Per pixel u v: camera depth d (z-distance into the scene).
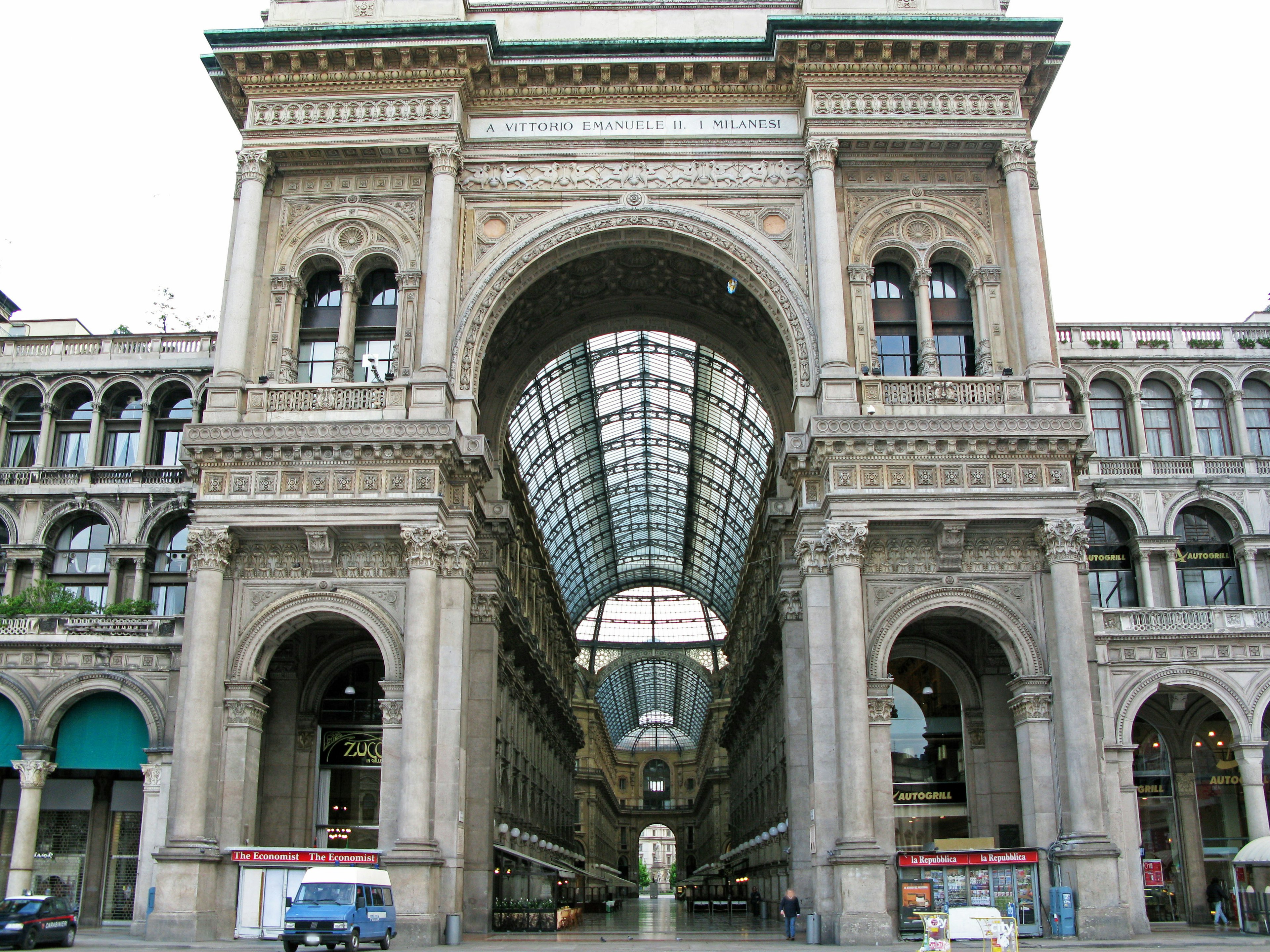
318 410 33.06
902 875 29.27
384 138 35.22
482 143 36.44
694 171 36.22
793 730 35.69
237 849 29.59
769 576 50.47
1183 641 42.22
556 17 38.28
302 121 35.47
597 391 63.94
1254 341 49.38
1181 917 43.41
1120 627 42.50
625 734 160.25
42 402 47.41
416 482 31.73
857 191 35.53
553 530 85.38
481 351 34.88
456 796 30.69
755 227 35.59
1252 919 35.47
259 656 32.00
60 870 40.34
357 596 31.89
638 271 39.53
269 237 35.50
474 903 35.34
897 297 35.94
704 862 129.88
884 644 31.33
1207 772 45.09
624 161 36.28
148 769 38.06
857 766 29.44
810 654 31.73
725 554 94.31
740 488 76.56
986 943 24.17
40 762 38.59
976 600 31.77
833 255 33.81
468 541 33.28
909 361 35.25
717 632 117.50
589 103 36.72
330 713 37.00
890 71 35.38
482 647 37.59
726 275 37.06
